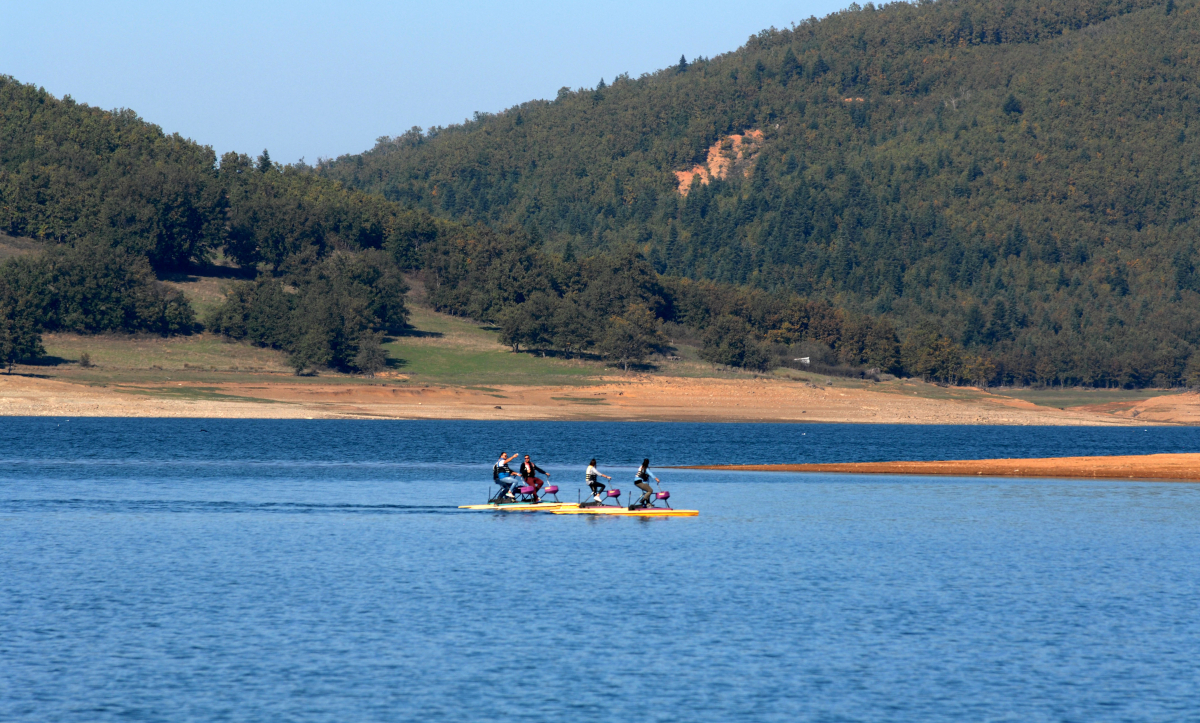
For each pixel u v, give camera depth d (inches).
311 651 2445.9
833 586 3225.9
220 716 2006.6
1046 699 2148.1
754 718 2028.8
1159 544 4128.9
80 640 2507.4
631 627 2691.9
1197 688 2220.7
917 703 2119.8
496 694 2153.1
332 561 3595.0
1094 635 2642.7
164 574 3314.5
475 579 3289.9
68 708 2038.6
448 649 2474.2
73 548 3801.7
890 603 2984.7
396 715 2023.9
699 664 2374.5
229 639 2539.4
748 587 3196.4
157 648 2453.2
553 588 3159.5
